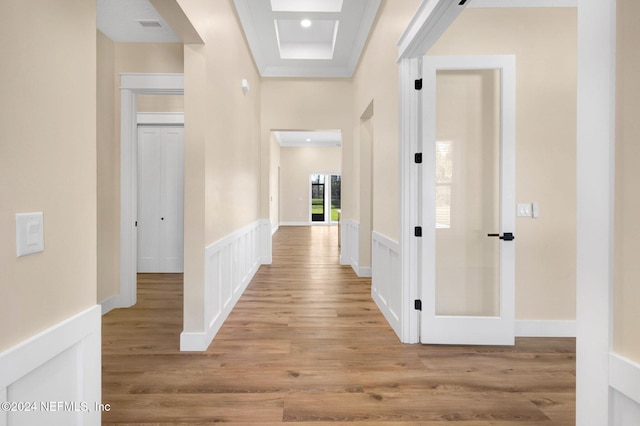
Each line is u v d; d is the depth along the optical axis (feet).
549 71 9.11
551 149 9.16
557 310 9.23
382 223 11.19
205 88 8.25
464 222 8.87
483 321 8.55
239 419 5.65
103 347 8.43
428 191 8.50
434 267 8.55
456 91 8.79
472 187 8.84
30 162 3.02
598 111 2.95
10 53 2.81
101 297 11.02
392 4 9.83
